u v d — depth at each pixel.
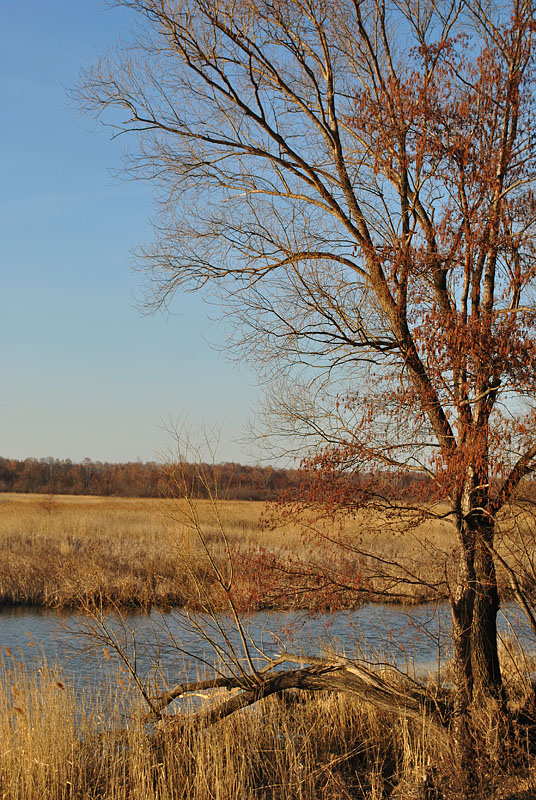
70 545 25.22
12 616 16.02
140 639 11.85
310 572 7.63
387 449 7.60
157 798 6.38
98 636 8.49
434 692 7.71
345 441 7.62
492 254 7.77
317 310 8.28
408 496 7.55
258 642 11.89
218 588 8.29
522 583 7.53
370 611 13.52
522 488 7.61
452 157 7.37
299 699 9.22
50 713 7.38
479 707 7.29
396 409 7.42
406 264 7.42
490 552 7.30
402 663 10.33
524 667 8.21
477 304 7.89
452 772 6.50
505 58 7.89
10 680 8.89
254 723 8.21
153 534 29.52
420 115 7.52
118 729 7.67
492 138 7.57
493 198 7.50
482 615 7.56
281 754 7.43
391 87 7.90
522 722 7.23
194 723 7.48
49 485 102.12
